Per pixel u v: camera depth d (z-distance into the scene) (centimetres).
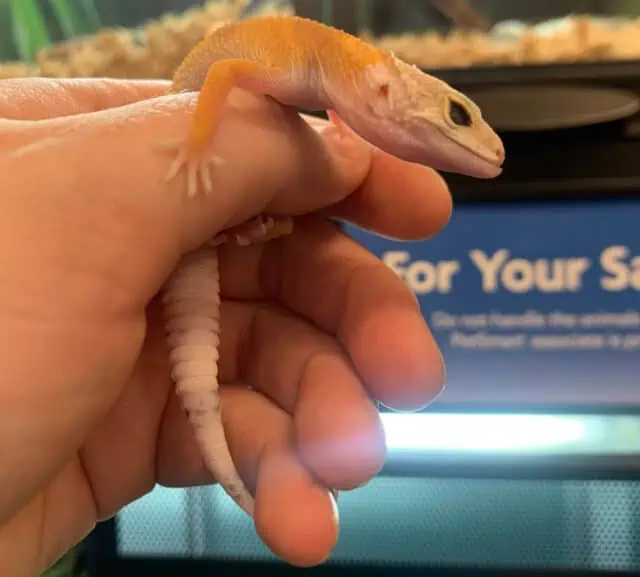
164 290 13
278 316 16
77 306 11
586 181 21
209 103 11
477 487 24
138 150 11
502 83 22
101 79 17
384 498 25
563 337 21
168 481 17
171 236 11
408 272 22
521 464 23
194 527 26
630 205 21
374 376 14
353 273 15
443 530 25
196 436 13
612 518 24
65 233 10
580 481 24
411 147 13
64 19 36
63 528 15
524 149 21
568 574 24
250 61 12
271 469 13
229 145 12
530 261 21
